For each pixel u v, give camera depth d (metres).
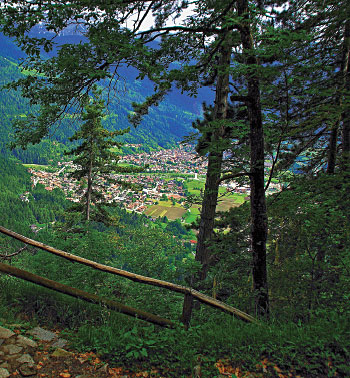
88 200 16.45
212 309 4.92
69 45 4.18
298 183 6.46
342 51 6.50
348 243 4.58
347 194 5.26
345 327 3.07
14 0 3.98
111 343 3.06
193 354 2.98
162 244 6.18
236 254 6.19
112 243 5.47
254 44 4.92
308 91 5.20
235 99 4.91
